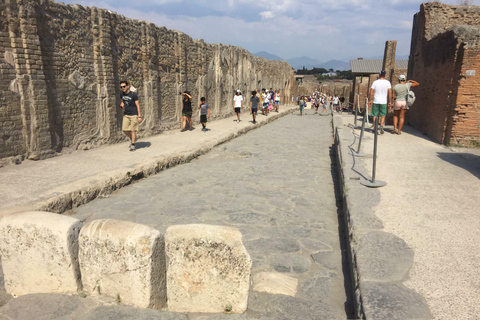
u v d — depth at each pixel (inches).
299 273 136.4
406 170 236.1
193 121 592.1
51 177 236.7
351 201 173.3
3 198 191.5
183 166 324.8
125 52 393.4
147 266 93.3
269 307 105.0
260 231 176.4
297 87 2055.9
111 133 372.2
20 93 266.8
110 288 99.1
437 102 362.6
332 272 136.9
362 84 1071.0
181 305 100.0
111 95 366.9
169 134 475.5
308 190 250.1
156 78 460.1
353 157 277.0
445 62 346.9
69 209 203.0
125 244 93.9
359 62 1262.3
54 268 103.1
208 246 95.0
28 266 105.7
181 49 527.8
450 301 91.5
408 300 91.7
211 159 359.9
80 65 327.6
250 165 331.9
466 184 203.6
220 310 98.1
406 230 137.9
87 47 335.6
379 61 1256.8
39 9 276.7
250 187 255.0
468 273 105.7
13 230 104.9
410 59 551.5
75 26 318.0
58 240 100.6
